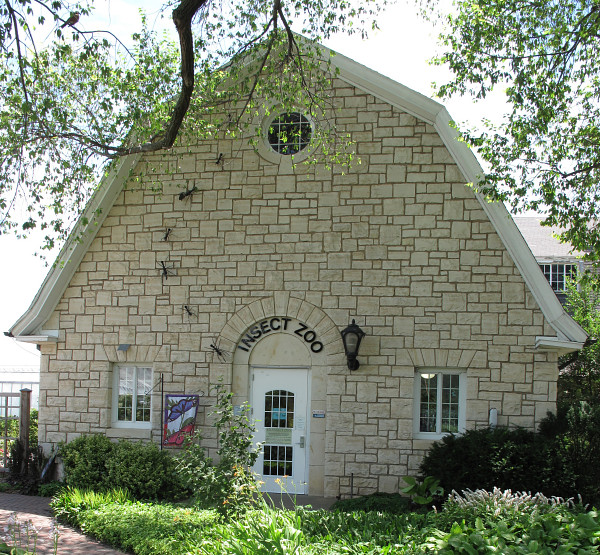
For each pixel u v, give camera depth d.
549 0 12.03
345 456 13.02
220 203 14.00
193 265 13.98
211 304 13.84
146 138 13.33
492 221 13.05
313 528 8.64
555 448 11.48
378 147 13.53
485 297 12.99
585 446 11.83
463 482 11.30
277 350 13.59
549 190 12.65
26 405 14.36
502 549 6.85
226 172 14.03
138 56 12.63
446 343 13.00
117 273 14.24
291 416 13.47
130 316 14.12
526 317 12.87
